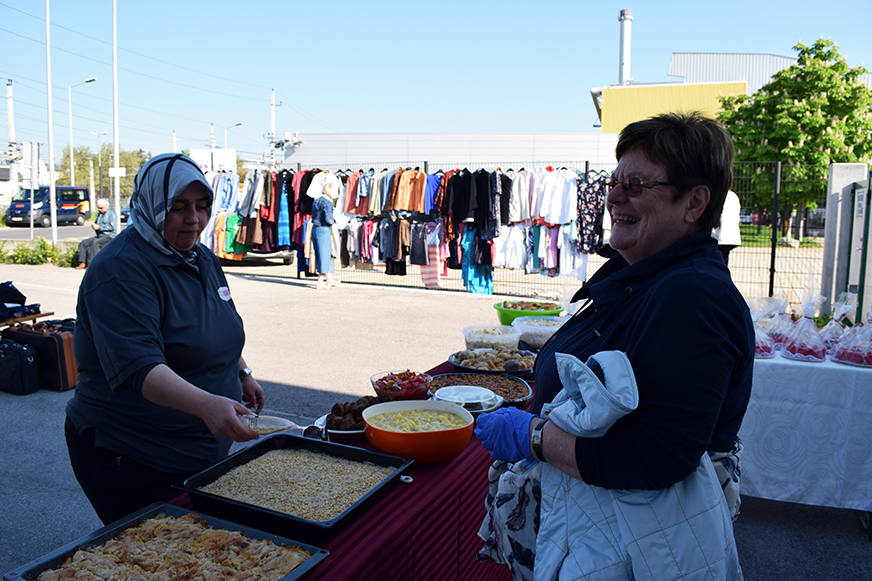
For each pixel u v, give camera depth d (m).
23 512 3.39
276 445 1.94
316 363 6.43
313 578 1.23
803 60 17.70
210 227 12.47
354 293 11.10
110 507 1.91
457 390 2.38
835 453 3.29
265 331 7.93
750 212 10.82
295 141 25.11
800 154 16.89
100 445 1.86
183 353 1.91
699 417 1.14
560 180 9.65
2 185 42.53
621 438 1.21
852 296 3.80
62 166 73.25
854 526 3.40
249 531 1.38
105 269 1.76
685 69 32.09
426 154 24.05
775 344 3.58
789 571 2.95
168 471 1.91
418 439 1.79
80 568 1.23
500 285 12.20
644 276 1.38
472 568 2.03
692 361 1.15
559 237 9.80
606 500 1.28
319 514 1.47
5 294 6.21
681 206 1.36
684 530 1.23
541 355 1.65
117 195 18.92
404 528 1.49
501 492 1.58
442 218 10.69
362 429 2.07
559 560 1.31
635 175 1.37
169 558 1.27
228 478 1.67
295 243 12.09
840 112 17.52
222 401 1.62
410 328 8.16
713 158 1.32
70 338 5.72
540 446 1.33
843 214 8.22
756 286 9.73
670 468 1.16
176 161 1.85
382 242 11.05
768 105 17.86
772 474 3.42
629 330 1.30
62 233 30.84
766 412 3.39
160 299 1.85
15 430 4.62
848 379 3.22
